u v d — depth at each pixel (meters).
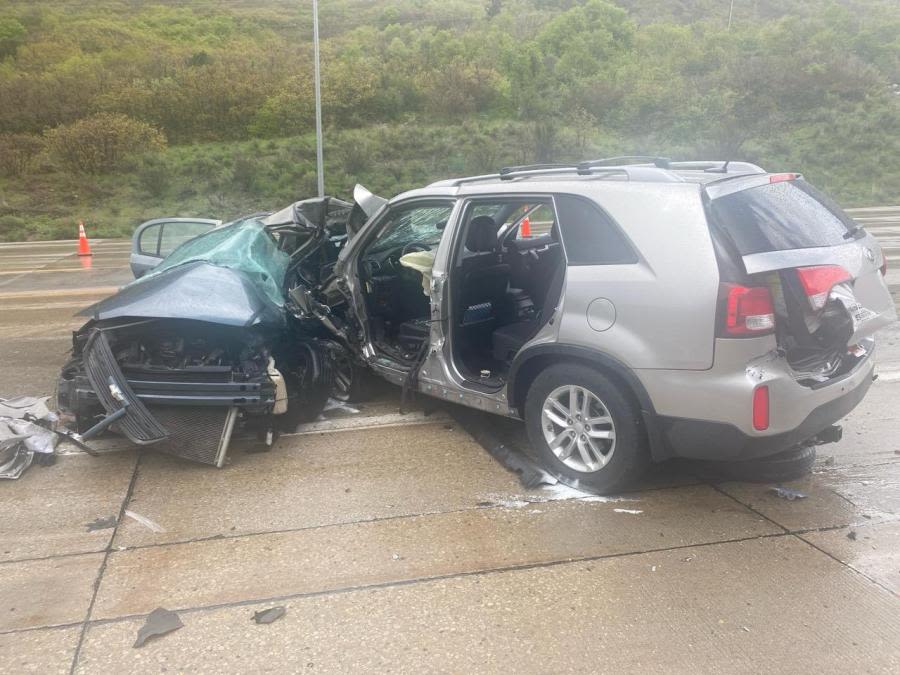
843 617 2.95
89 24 66.81
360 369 5.62
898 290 9.27
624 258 3.69
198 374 4.44
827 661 2.69
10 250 20.36
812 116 39.97
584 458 4.03
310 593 3.19
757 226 3.55
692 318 3.43
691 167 4.32
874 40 53.28
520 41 57.34
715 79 44.91
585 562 3.38
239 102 43.34
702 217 3.49
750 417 3.38
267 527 3.79
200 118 42.12
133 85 44.06
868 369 3.98
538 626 2.93
